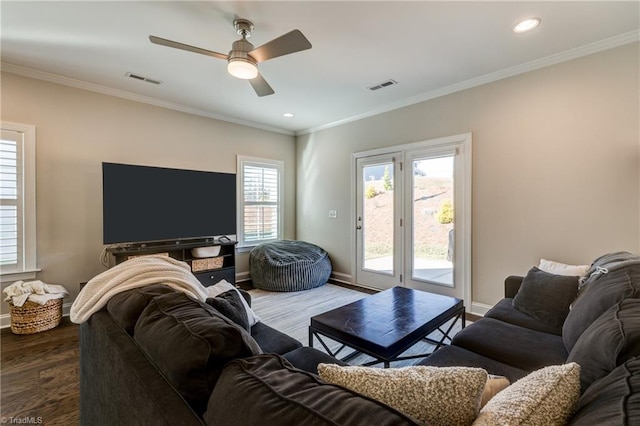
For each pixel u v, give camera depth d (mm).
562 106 2787
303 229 5547
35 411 1779
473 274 3400
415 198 3924
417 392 690
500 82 3152
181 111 4223
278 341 1779
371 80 3334
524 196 3021
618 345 872
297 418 547
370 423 523
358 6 2088
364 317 2166
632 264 1613
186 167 4277
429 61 2902
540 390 694
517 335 1771
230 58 2242
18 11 2141
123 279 1379
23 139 3068
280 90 3621
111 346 1053
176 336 853
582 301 1575
